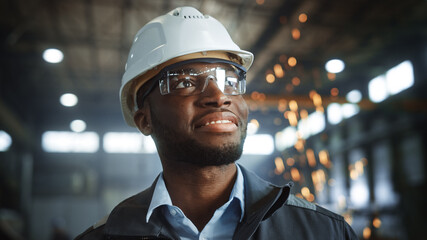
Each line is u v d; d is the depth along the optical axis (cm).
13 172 1502
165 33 112
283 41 1261
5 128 1332
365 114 1377
